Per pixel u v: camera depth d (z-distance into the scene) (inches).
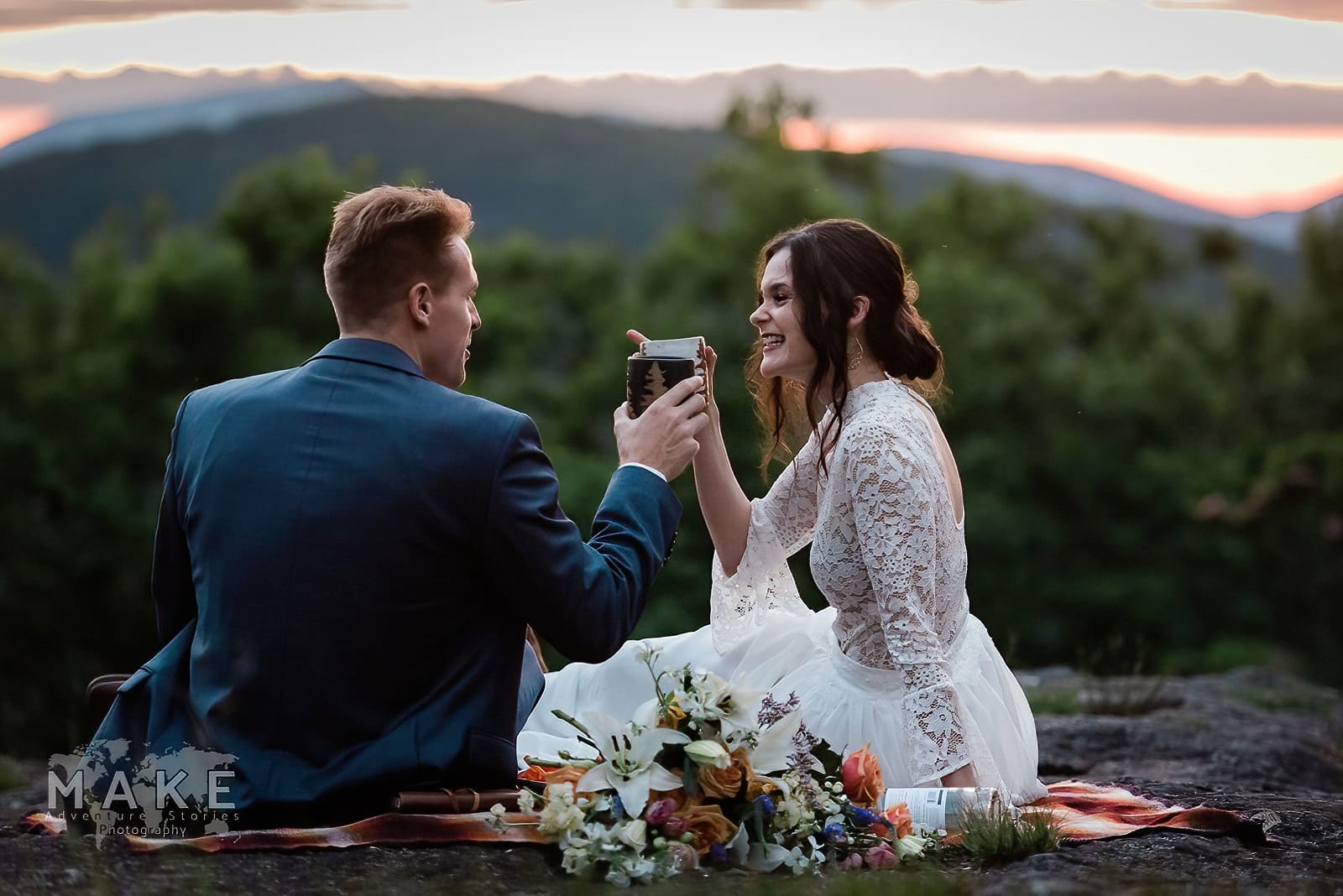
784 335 149.6
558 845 116.2
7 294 1068.5
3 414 951.6
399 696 120.6
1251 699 313.4
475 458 119.1
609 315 1056.8
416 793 118.6
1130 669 341.4
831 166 1304.1
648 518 129.3
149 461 946.7
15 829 135.4
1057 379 1010.7
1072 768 208.2
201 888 103.1
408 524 118.3
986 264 1168.2
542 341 1091.3
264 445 121.1
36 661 879.7
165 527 128.8
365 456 119.6
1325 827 143.1
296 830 115.1
